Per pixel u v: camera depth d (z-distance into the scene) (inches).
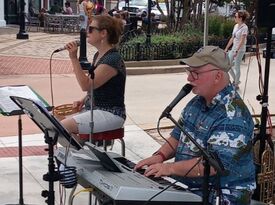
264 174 167.0
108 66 191.2
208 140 129.0
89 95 198.5
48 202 141.0
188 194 120.9
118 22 195.6
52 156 139.3
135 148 275.7
